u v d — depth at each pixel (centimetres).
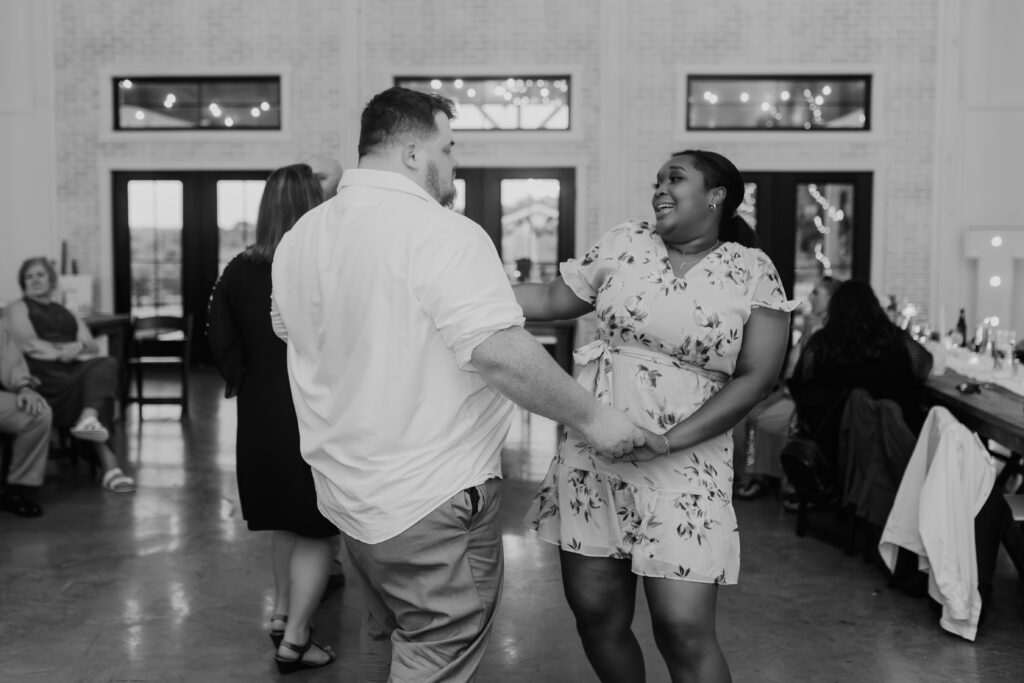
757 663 326
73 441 618
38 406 503
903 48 1055
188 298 1127
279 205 305
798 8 1059
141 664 322
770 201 1082
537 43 1076
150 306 1128
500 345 179
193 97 1110
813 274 1088
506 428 200
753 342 228
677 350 226
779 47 1062
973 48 1047
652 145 1078
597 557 232
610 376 232
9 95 1095
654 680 307
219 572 418
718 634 352
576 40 1073
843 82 1077
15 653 330
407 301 186
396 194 195
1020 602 388
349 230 193
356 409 190
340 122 1091
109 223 1108
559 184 1096
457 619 191
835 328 454
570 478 233
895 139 1063
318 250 197
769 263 233
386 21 1083
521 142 1089
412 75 1087
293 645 312
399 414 188
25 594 388
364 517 191
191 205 1116
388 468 189
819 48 1061
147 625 357
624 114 1076
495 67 1079
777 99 1079
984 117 1052
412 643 193
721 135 1073
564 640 345
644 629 353
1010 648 340
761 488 567
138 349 812
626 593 236
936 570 350
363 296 188
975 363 546
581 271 242
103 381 568
